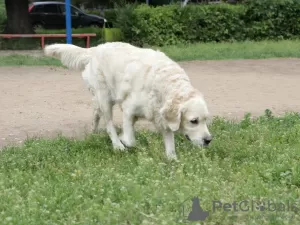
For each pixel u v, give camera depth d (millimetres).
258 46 24359
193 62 20500
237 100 12602
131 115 7586
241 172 6656
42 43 25047
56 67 19266
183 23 25562
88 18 34188
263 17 26781
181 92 6902
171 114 6895
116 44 8102
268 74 17141
